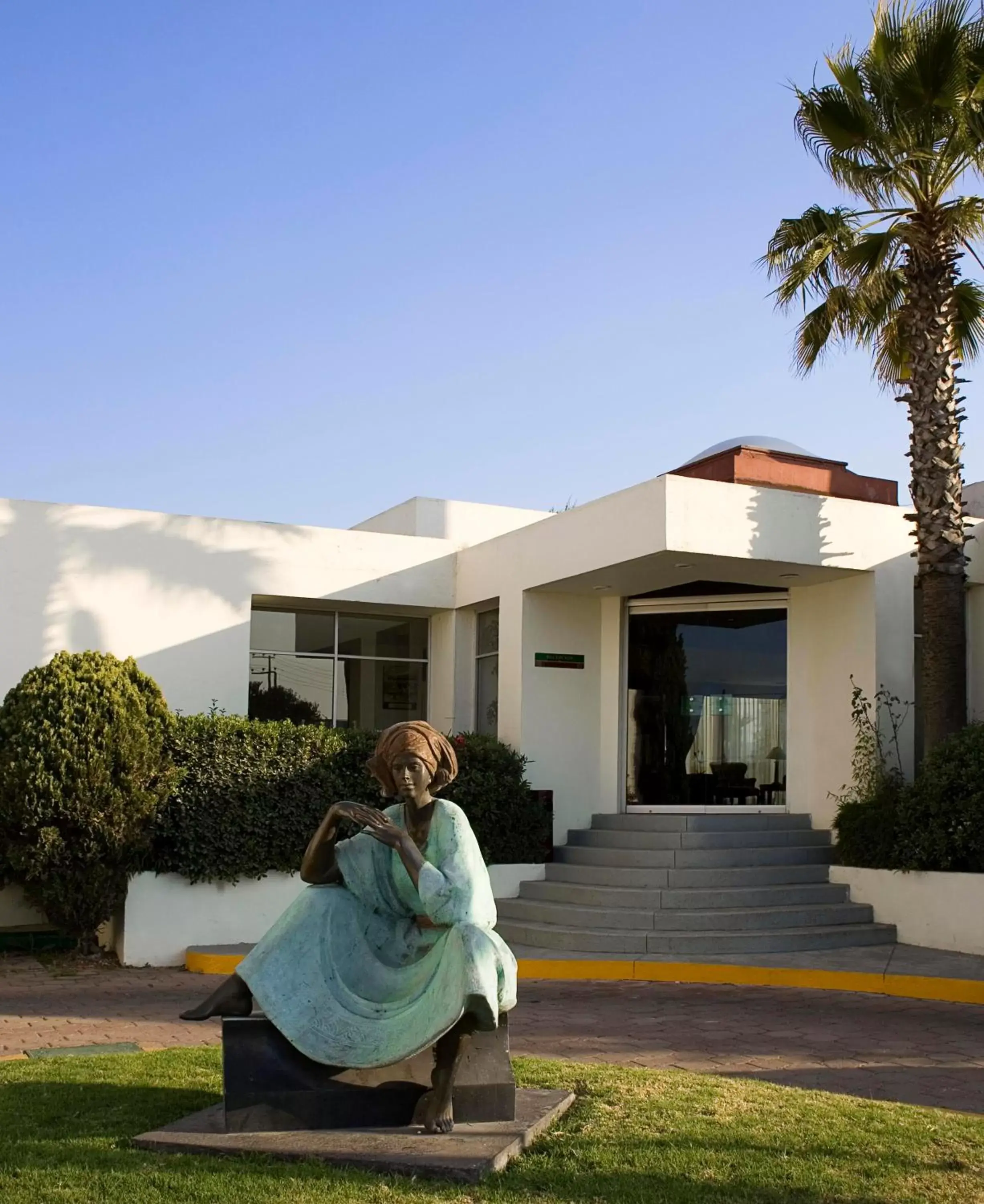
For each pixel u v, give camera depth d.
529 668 15.06
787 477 15.20
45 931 12.92
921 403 13.30
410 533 17.78
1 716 11.73
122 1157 4.92
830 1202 4.47
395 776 5.54
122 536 14.65
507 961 5.13
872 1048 8.00
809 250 13.52
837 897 13.00
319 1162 4.89
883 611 13.87
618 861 13.80
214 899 12.36
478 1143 5.04
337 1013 5.28
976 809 11.72
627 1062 7.48
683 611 15.52
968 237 13.20
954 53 12.21
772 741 15.05
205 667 14.98
